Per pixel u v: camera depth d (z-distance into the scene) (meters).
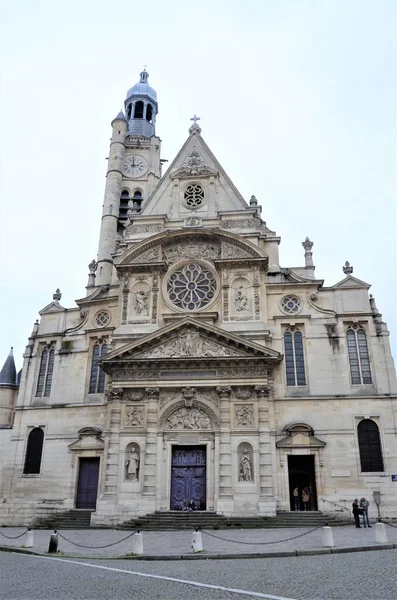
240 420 36.28
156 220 44.88
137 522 32.66
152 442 36.28
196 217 44.59
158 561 18.86
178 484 36.16
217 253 42.56
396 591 11.73
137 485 35.41
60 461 39.28
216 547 21.88
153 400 37.31
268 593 11.88
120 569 16.64
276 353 36.62
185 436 36.62
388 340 38.50
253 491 34.34
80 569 16.67
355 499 32.41
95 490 38.25
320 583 13.06
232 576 14.71
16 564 18.08
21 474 39.53
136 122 69.94
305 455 36.09
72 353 42.81
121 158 62.69
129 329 40.50
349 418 36.56
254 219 43.53
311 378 38.12
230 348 37.62
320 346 39.00
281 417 37.12
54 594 12.14
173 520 32.41
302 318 39.97
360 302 40.00
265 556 19.38
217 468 35.22
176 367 37.81
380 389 37.16
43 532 31.86
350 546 20.83
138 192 62.41
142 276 42.19
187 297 41.72
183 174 46.81
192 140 49.12
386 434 35.91
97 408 40.16
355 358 38.59
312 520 32.47
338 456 35.72
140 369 38.06
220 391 36.78
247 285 40.66
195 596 11.61
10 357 49.88
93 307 44.06
